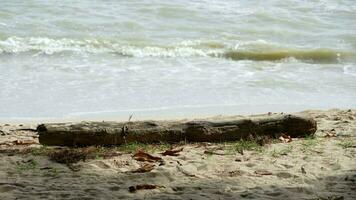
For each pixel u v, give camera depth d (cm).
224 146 2973
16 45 6525
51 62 5947
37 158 2761
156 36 7119
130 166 2638
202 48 6731
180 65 5988
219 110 4409
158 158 2727
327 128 3569
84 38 6894
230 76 5562
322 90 5169
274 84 5306
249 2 8750
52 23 7394
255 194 2245
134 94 4816
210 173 2548
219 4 8569
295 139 3158
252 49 6725
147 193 2253
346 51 6619
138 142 2983
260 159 2766
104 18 7706
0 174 2491
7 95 4666
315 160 2761
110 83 5156
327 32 7619
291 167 2642
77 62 5981
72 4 8219
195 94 4869
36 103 4488
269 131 3130
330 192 2295
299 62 6331
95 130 2914
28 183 2361
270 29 7644
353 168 2644
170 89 5006
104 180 2427
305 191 2298
